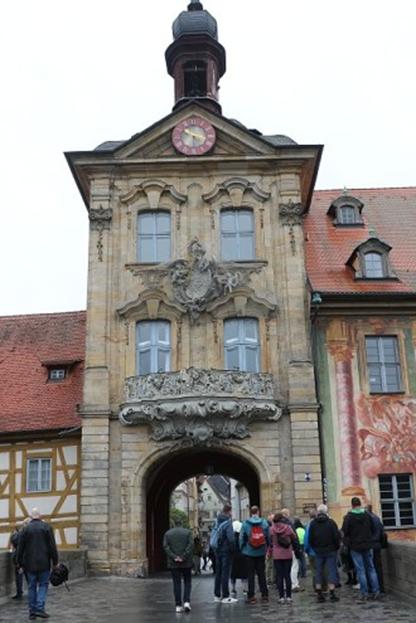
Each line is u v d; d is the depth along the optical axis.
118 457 27.16
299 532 22.06
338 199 34.31
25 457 29.94
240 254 29.61
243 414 26.50
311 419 26.98
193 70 35.91
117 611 15.88
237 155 30.12
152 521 31.20
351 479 26.77
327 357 28.08
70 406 30.67
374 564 17.64
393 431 27.30
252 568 16.56
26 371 33.06
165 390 26.52
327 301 28.27
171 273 28.91
